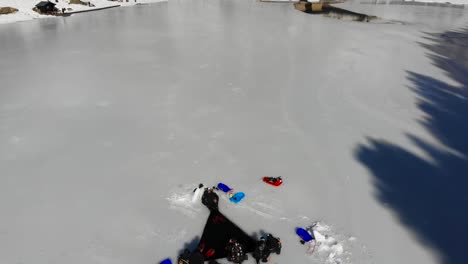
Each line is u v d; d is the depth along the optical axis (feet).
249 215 24.38
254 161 31.94
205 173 29.71
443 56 80.64
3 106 44.14
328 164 31.81
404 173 30.58
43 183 28.09
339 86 55.16
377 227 23.61
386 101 49.11
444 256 21.25
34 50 77.36
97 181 28.43
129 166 30.68
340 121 41.63
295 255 20.80
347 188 28.12
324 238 21.98
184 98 48.06
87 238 22.20
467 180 29.58
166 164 31.04
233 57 73.41
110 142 35.17
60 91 50.19
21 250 21.18
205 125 39.47
